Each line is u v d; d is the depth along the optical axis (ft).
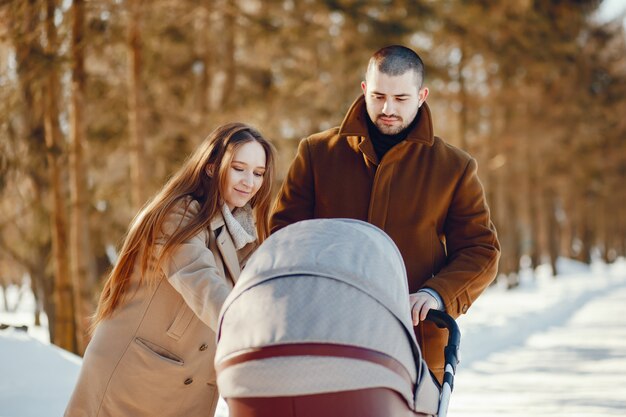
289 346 10.54
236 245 14.15
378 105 15.80
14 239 68.74
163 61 63.41
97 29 47.50
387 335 11.01
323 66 73.72
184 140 58.75
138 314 13.87
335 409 10.55
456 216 16.60
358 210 16.72
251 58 73.82
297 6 64.95
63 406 24.59
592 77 129.80
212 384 14.42
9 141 50.88
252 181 14.11
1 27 42.60
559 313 81.76
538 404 33.12
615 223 233.96
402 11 65.10
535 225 140.97
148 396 13.88
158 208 13.64
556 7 103.45
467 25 92.32
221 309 11.76
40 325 90.89
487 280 16.05
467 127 107.76
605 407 32.17
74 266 46.85
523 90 114.42
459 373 43.16
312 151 17.30
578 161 135.64
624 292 113.50
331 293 10.91
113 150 62.28
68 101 50.42
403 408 11.17
